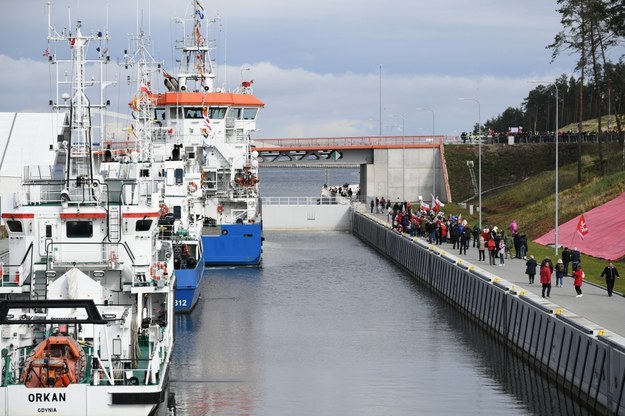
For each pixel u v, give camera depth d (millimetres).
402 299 116438
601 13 163250
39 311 61031
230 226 140500
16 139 158875
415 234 152125
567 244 127562
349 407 67938
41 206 65875
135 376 58969
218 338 91812
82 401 55000
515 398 69500
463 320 101875
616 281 97625
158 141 144125
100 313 58781
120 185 68500
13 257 66500
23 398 54500
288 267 145875
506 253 120312
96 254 65750
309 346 88188
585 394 66625
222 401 69562
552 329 74500
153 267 67500
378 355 84375
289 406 68125
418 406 67938
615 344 61156
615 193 142750
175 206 114312
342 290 123250
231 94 147750
